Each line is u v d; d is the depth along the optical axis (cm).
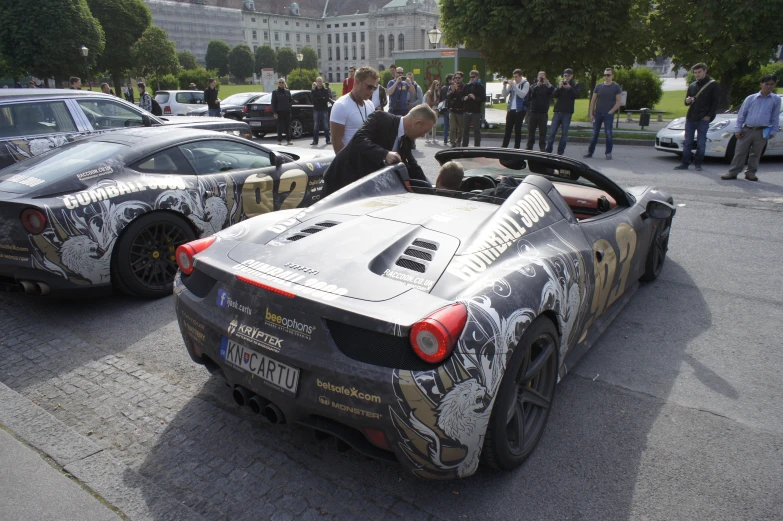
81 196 371
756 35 1571
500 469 224
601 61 1714
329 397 195
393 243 238
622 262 342
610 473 231
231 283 222
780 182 860
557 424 266
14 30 3559
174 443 249
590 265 280
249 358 217
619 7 1578
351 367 190
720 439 254
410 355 186
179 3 12275
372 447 204
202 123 866
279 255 235
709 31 1588
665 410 278
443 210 282
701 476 229
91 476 226
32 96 613
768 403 284
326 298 198
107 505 210
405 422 185
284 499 215
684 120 1121
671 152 1126
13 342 348
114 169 401
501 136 1581
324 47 15262
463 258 226
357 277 212
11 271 363
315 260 227
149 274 415
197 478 226
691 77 2545
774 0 1503
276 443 250
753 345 348
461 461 197
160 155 431
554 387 251
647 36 1697
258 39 14038
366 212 279
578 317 268
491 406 196
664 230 455
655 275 456
